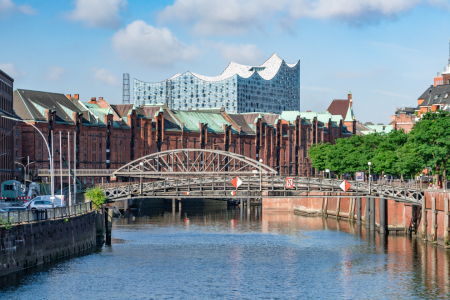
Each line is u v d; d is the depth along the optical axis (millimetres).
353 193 94562
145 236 101375
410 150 100125
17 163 142500
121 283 63531
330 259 78062
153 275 67688
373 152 124250
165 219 136250
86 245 82312
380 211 104625
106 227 93062
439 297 59469
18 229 61625
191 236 101812
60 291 59281
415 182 114375
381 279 66500
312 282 65188
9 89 137250
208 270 70938
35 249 65188
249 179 93750
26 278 62875
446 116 99250
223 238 99000
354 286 63469
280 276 68000
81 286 61531
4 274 59094
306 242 93875
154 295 59344
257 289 62031
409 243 90562
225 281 65375
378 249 85625
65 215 74688
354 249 86000
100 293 59469
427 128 96500
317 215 149000
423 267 72188
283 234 105125
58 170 148250
